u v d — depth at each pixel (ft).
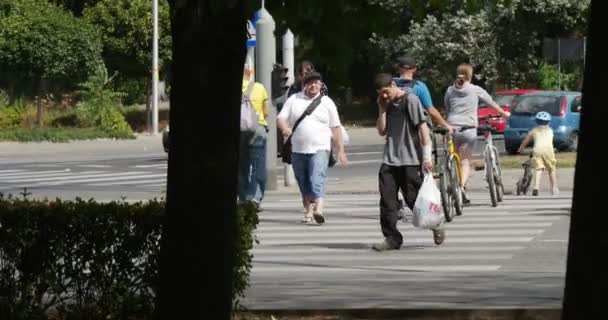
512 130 346.54
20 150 411.54
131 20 495.41
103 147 420.36
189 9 61.77
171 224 64.39
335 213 189.47
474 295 100.78
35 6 483.10
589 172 51.67
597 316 51.67
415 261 130.52
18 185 268.62
